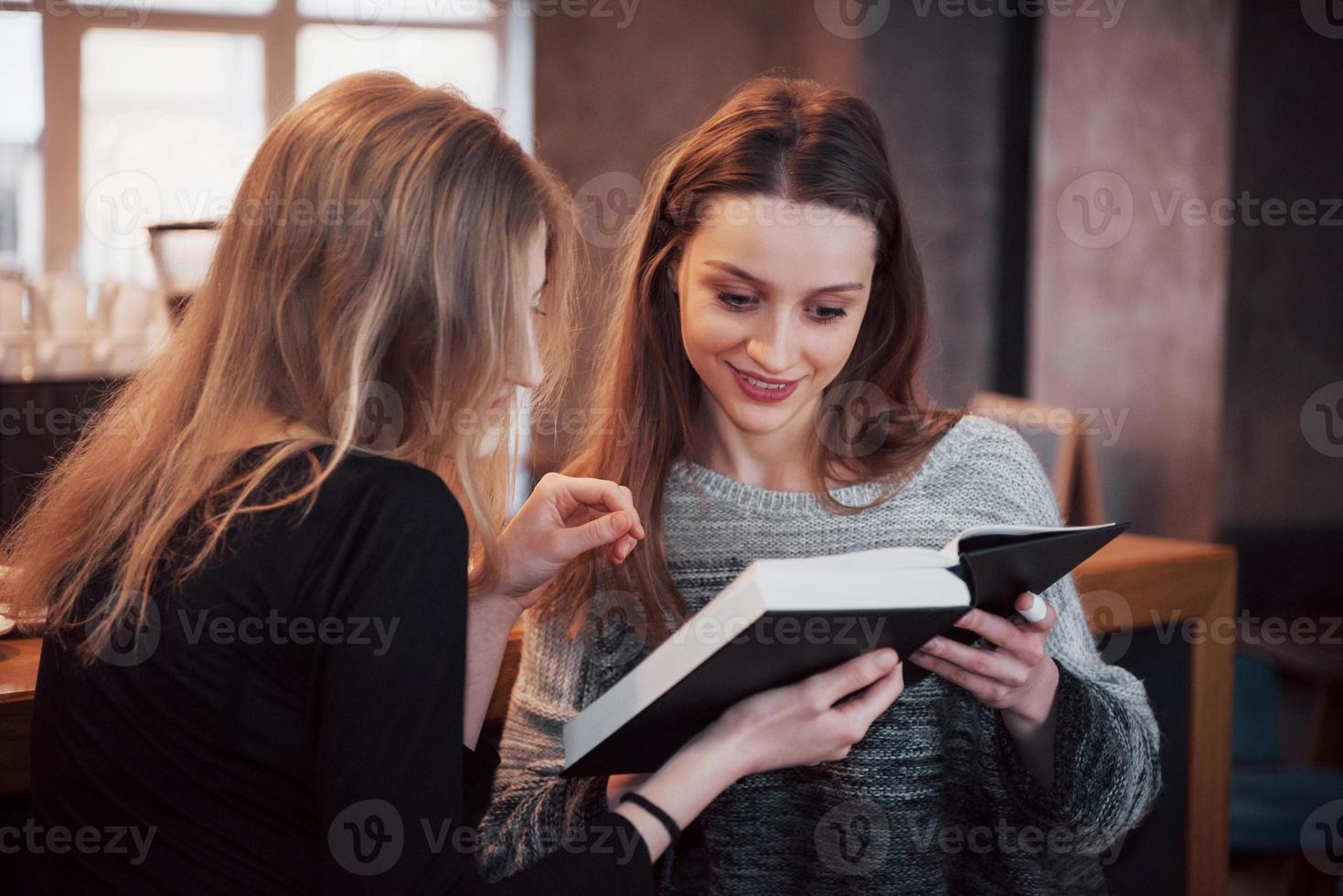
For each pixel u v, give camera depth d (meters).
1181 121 3.28
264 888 0.78
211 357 0.88
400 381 0.85
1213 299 3.19
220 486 0.81
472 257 0.83
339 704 0.75
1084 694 1.08
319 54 4.93
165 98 4.82
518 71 4.64
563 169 4.23
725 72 4.30
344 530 0.77
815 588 0.81
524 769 1.15
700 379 1.22
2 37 4.68
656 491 1.20
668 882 1.22
